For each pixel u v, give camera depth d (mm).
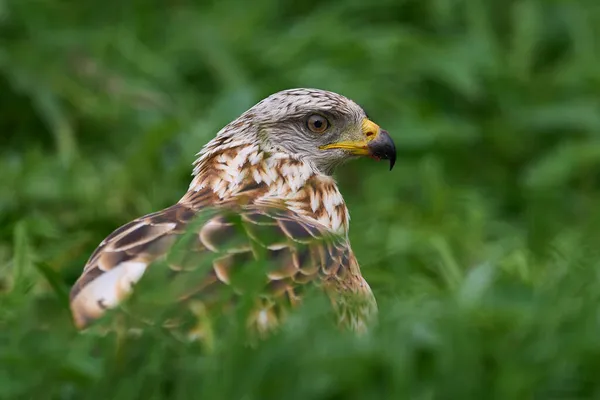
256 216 9047
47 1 16156
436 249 12508
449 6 17062
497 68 16453
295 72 15914
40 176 13562
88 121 15297
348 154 10703
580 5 17219
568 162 15250
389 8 17250
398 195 15188
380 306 9750
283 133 10414
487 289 10836
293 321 8453
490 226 14523
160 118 15211
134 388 8070
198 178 10273
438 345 9000
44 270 9305
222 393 8062
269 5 17188
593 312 9328
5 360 8414
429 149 15617
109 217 13195
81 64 15570
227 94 14867
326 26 16500
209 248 8508
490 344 9336
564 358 9094
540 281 11164
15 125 15375
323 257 9016
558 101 16391
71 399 8453
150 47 16312
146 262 8516
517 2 17125
